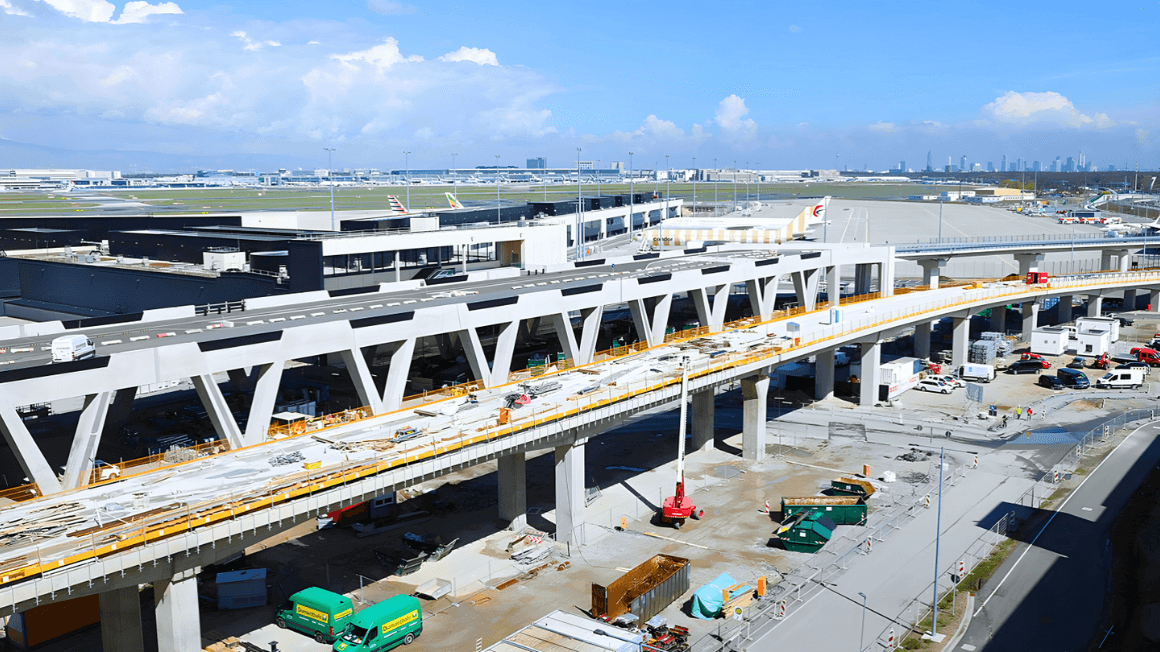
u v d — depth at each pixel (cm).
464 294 10081
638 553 7125
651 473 9225
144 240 14812
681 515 7625
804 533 7050
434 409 7475
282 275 12612
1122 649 5416
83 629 5816
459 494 8619
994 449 9788
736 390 13025
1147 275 17688
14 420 5425
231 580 6166
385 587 6462
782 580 6550
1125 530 7344
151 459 7494
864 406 11881
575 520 7325
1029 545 7088
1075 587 6316
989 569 6644
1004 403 11894
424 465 6147
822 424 11012
